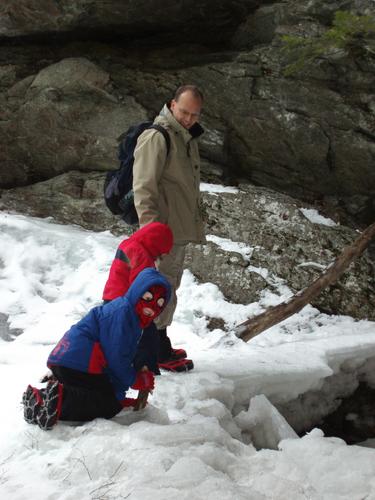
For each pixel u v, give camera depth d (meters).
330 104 7.97
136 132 4.55
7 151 9.12
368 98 7.88
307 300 5.95
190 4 8.60
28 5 8.52
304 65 7.98
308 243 7.23
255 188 8.07
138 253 4.07
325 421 5.82
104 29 9.02
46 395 3.39
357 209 8.21
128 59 9.04
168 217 4.54
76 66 8.63
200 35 9.27
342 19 7.26
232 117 8.38
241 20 9.09
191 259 7.18
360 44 7.75
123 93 8.69
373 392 6.14
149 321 3.51
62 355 3.45
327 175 8.23
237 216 7.56
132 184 4.57
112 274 4.17
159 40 9.29
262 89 8.21
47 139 8.82
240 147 8.48
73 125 8.62
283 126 8.13
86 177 8.62
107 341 3.45
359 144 7.90
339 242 7.24
